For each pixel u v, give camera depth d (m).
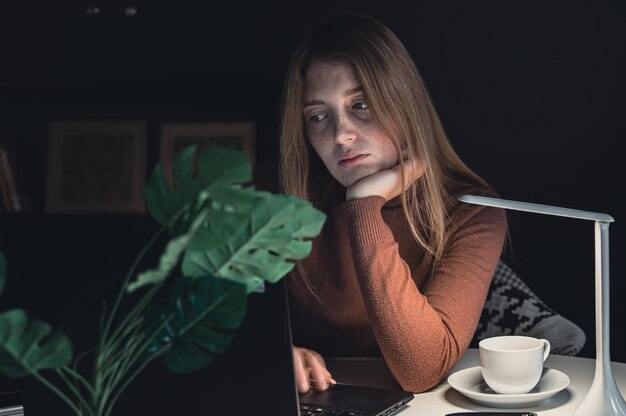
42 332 0.80
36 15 3.65
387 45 1.80
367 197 1.70
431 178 1.79
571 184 3.17
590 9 3.12
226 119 3.57
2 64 3.67
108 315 0.92
